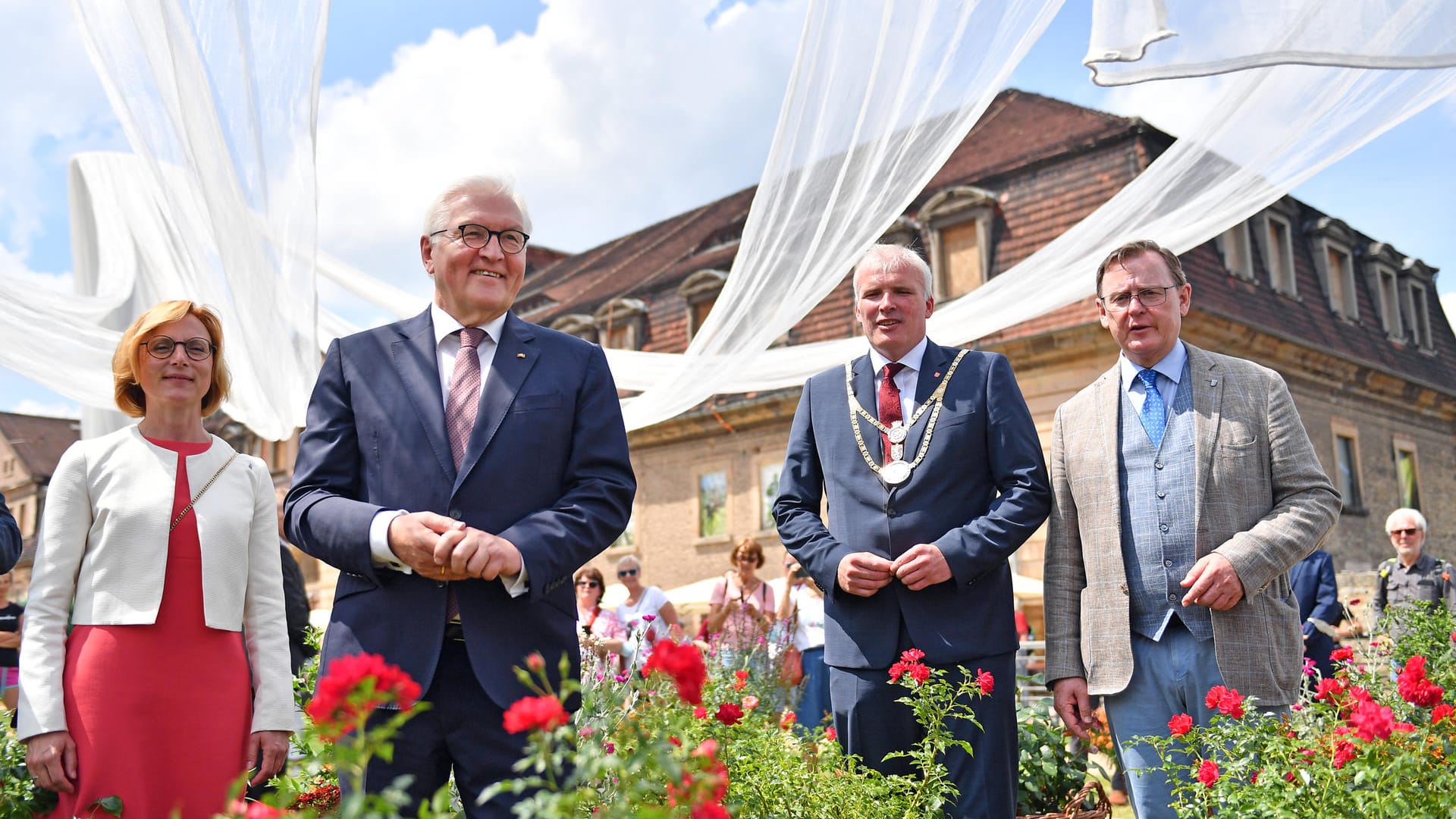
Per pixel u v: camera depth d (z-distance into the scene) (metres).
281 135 3.95
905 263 3.40
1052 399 17.12
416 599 2.27
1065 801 4.29
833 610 3.29
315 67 3.92
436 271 2.52
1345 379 21.20
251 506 3.02
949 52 3.82
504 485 2.35
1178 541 3.14
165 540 2.83
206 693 2.80
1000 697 3.13
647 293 24.48
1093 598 3.25
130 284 6.50
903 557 3.11
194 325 3.01
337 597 2.36
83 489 2.86
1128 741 3.15
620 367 6.23
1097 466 3.31
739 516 21.44
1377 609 7.04
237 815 1.39
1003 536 3.10
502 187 2.55
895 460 3.28
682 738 1.65
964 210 18.95
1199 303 18.20
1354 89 3.97
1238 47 3.07
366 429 2.45
